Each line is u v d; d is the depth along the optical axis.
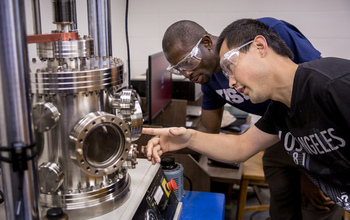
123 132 0.86
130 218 0.88
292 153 1.25
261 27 1.07
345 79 0.93
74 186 0.88
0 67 0.59
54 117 0.77
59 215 0.77
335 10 2.84
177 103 2.56
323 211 1.91
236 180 1.88
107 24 1.10
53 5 0.87
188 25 1.51
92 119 0.80
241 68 1.04
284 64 1.05
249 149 1.40
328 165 1.15
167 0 3.04
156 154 1.21
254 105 1.78
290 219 2.15
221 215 1.39
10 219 0.66
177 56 1.51
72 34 0.87
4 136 0.61
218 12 3.00
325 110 0.99
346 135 1.00
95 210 0.88
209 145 1.40
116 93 0.95
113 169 0.86
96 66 0.87
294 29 1.73
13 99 0.60
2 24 0.57
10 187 0.64
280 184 2.11
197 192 1.59
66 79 0.79
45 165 0.82
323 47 2.94
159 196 1.09
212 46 1.52
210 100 1.95
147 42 3.15
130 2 3.07
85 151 0.82
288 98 1.08
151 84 2.00
